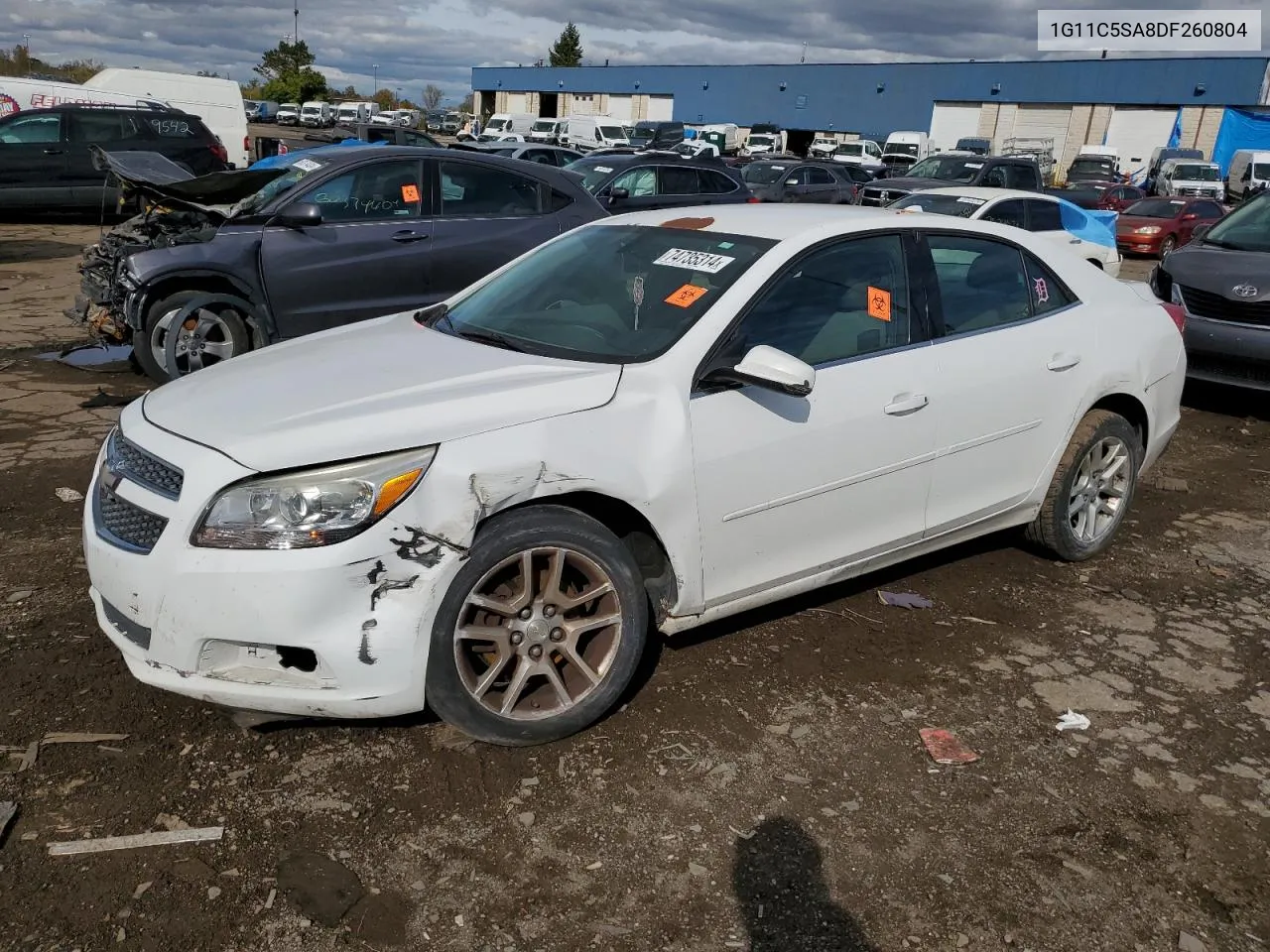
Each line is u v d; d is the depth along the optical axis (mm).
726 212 4125
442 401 2982
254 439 2811
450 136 58344
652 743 3172
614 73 64438
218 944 2326
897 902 2559
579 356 3389
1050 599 4375
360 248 7297
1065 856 2756
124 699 3248
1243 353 7406
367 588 2744
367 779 2926
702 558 3314
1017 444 4203
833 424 3527
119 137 17016
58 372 7543
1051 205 12430
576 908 2490
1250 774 3170
